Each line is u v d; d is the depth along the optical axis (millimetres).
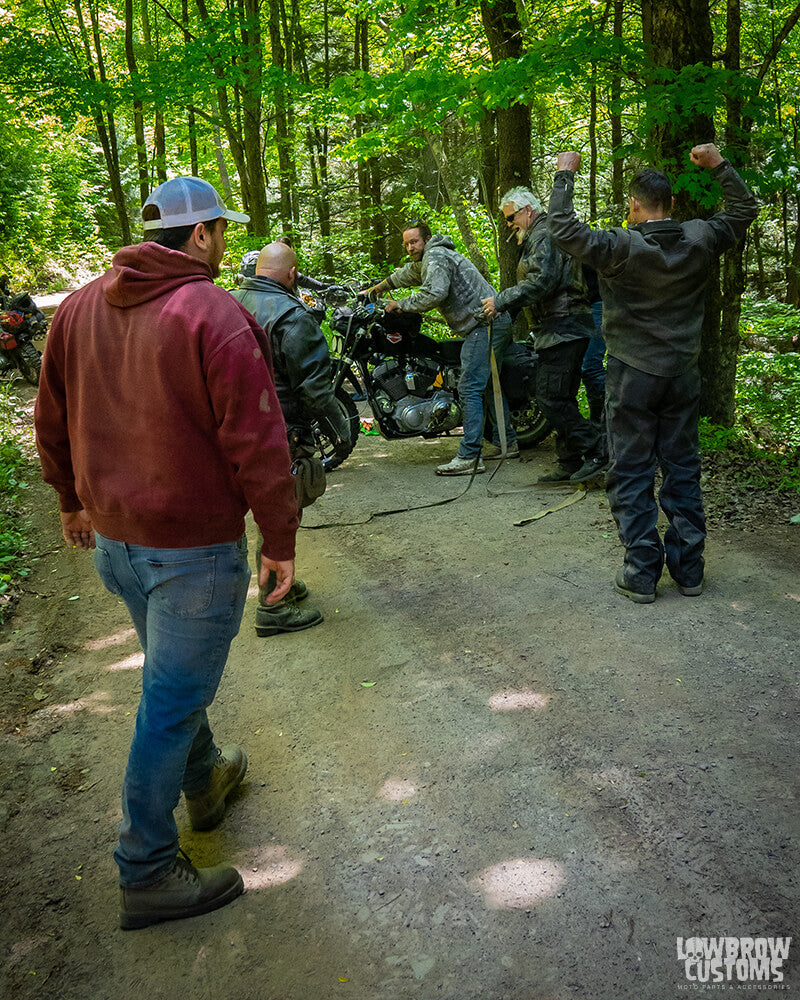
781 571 3773
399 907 2078
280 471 1922
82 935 2072
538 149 11672
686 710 2781
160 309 1851
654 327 3340
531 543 4422
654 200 3340
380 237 13195
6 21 13422
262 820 2436
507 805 2402
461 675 3135
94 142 27672
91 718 3061
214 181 16141
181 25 11078
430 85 6625
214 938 2033
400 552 4473
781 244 13672
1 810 2559
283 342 3316
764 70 5410
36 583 4438
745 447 5457
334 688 3129
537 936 1959
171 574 1939
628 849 2197
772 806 2305
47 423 2121
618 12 8273
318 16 14328
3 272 23562
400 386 6027
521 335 7891
